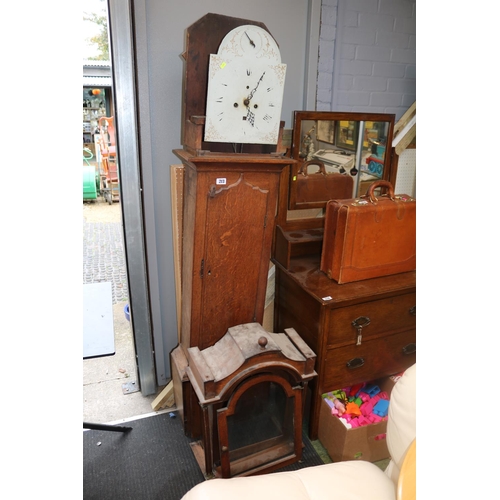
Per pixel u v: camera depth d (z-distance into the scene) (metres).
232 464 1.60
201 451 1.76
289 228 2.02
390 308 1.75
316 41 1.91
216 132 1.39
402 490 0.84
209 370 1.51
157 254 1.96
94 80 5.38
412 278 1.82
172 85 1.75
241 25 1.37
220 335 1.73
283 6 1.84
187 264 1.64
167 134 1.81
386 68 2.14
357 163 2.08
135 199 1.79
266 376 1.50
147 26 1.65
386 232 1.75
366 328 1.74
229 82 1.35
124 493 1.60
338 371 1.75
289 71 1.95
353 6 1.95
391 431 1.11
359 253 1.72
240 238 1.60
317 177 1.99
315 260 2.04
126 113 1.67
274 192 1.58
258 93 1.40
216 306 1.67
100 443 1.83
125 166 1.73
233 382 1.44
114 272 3.78
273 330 2.12
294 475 1.08
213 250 1.57
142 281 1.92
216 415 1.54
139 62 1.64
